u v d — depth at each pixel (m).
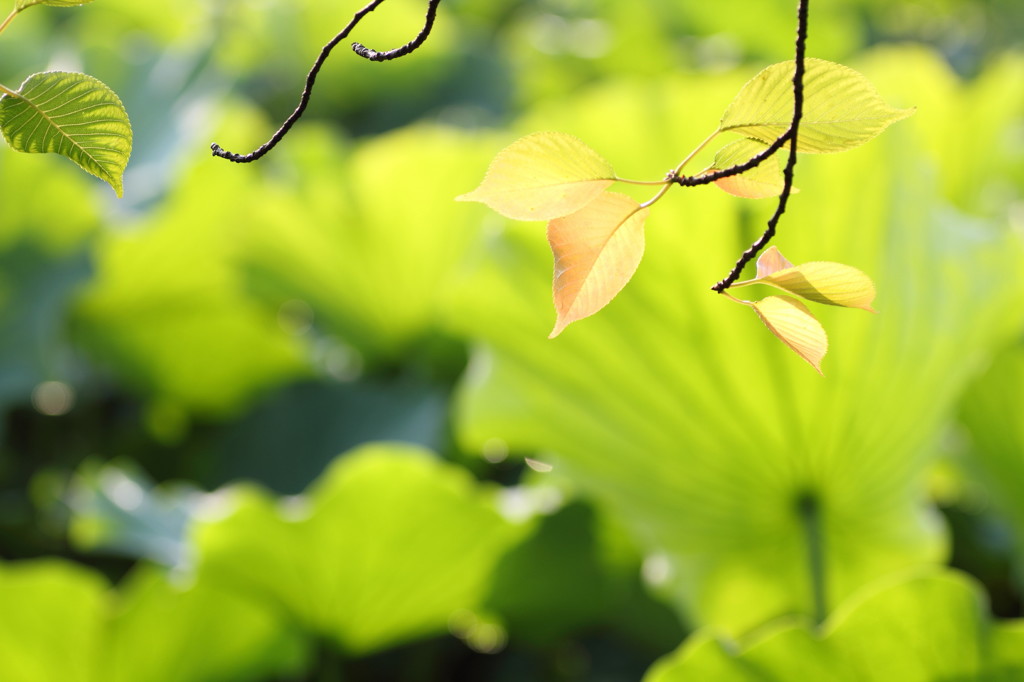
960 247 2.72
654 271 2.76
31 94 1.64
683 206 2.75
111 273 4.16
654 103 3.22
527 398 2.96
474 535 2.98
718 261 2.74
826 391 2.65
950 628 2.17
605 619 3.46
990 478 3.08
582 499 3.02
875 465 2.67
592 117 3.25
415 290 4.16
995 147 4.50
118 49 4.91
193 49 4.79
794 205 2.72
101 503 3.30
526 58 5.37
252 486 4.21
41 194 3.99
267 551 2.91
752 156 1.67
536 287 2.96
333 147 4.20
